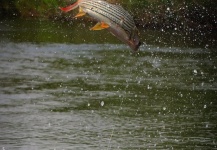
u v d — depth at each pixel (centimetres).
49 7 6919
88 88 3153
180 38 5806
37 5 6944
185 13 6531
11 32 5634
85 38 5453
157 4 6625
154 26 6469
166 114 2630
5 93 2948
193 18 6494
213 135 2295
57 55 4391
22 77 3412
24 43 4941
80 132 2275
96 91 3081
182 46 5225
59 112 2584
